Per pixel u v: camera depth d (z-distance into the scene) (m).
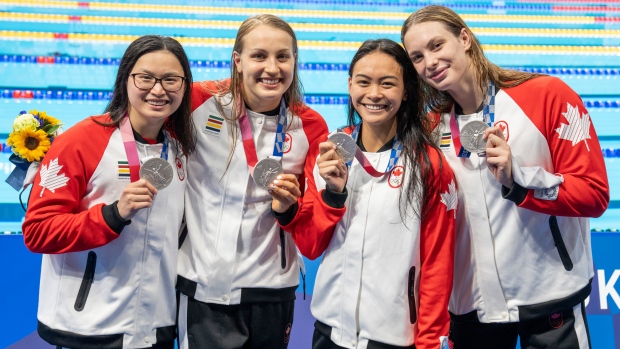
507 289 2.39
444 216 2.30
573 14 7.54
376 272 2.32
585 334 2.39
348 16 7.21
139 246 2.31
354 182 2.38
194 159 2.50
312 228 2.39
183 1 7.31
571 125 2.27
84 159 2.25
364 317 2.34
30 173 2.38
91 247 2.21
